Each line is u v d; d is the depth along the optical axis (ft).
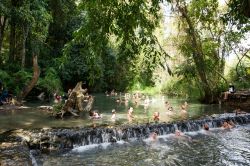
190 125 62.13
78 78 133.59
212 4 33.40
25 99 97.04
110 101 104.06
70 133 48.93
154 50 19.61
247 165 41.75
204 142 53.57
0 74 89.35
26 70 104.12
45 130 49.37
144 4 17.76
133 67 20.49
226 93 94.32
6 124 55.26
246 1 16.02
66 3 123.34
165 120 64.95
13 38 104.68
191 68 54.39
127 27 17.30
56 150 46.29
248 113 75.56
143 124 58.39
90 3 16.81
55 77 116.67
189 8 44.09
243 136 58.44
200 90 98.22
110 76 147.74
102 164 40.37
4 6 77.92
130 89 156.56
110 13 17.07
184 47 36.06
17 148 36.78
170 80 124.98
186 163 42.01
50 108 75.36
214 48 52.24
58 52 132.26
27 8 85.46
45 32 106.73
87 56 17.99
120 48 18.38
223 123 67.21
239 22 20.45
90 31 17.24
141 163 41.37
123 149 48.11
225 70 97.96
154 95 130.52
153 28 18.28
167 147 49.85
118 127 54.54
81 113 71.72
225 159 44.14
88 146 49.42
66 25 133.59
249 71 28.91
